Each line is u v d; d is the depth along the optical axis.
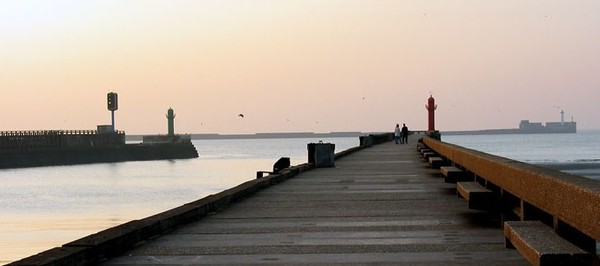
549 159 112.75
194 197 58.16
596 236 4.65
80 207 48.44
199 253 7.77
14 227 33.31
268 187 17.12
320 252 7.74
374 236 8.87
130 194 62.06
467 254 7.36
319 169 24.73
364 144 49.53
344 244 8.27
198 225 10.19
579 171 67.25
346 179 19.62
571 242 5.96
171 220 9.78
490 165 9.34
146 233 8.74
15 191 66.81
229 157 188.50
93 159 142.62
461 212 11.27
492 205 9.62
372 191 15.60
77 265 6.65
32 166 123.06
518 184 7.32
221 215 11.43
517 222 6.97
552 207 5.86
